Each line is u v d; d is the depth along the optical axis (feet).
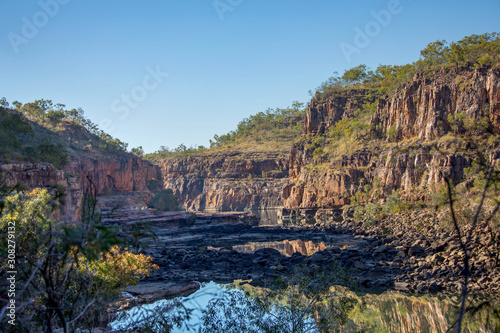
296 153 616.39
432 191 337.93
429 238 188.85
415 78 456.86
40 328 47.01
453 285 107.86
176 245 271.69
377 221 314.35
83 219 30.99
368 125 507.71
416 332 75.05
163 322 51.16
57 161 337.93
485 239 124.88
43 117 627.46
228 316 55.52
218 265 166.20
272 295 59.11
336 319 57.88
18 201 38.93
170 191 582.76
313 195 515.91
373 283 118.42
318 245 246.88
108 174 604.08
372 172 458.09
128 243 32.42
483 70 374.84
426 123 407.44
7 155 261.85
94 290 52.65
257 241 293.23
